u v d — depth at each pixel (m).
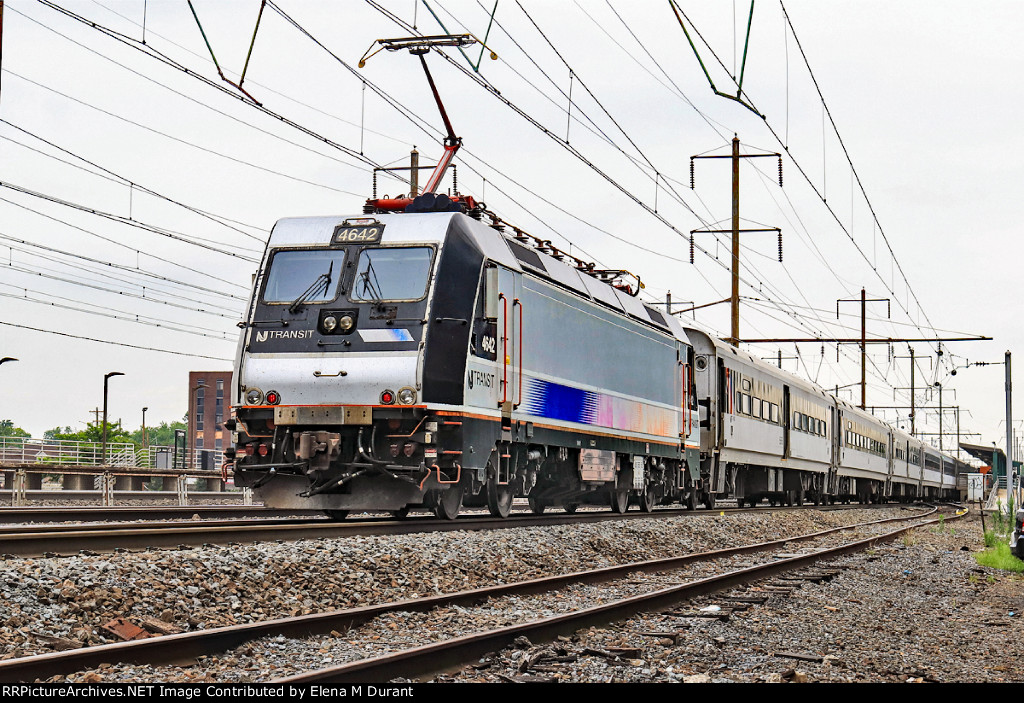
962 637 10.34
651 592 11.78
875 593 13.93
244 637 7.60
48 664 6.20
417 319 14.28
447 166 18.61
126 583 8.47
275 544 10.91
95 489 34.97
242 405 14.49
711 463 28.02
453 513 15.86
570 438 18.78
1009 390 35.66
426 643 8.20
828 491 41.81
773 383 33.94
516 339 16.56
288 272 15.00
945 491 78.19
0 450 40.25
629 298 23.03
